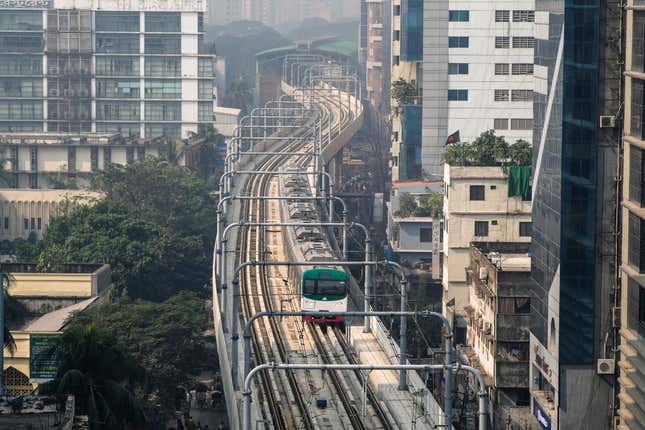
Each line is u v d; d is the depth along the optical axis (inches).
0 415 5497.1
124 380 7017.7
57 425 5349.4
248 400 6392.7
